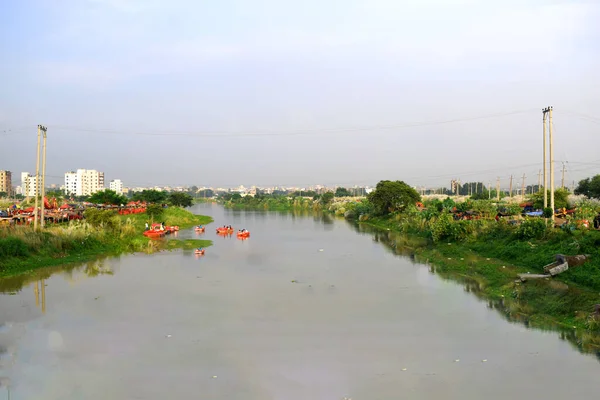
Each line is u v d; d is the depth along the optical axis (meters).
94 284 45.34
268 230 108.12
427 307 37.75
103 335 30.64
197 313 35.69
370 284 46.22
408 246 74.75
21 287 43.84
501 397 22.33
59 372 24.92
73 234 62.47
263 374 24.86
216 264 57.72
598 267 39.81
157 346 28.77
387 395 22.56
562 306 34.91
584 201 78.94
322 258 63.09
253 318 34.56
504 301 39.16
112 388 23.12
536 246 50.56
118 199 124.06
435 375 24.80
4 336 30.28
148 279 47.94
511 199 122.81
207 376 24.61
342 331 31.77
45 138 65.56
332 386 23.53
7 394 22.39
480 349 28.47
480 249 58.19
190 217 136.38
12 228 57.28
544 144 63.69
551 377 24.44
